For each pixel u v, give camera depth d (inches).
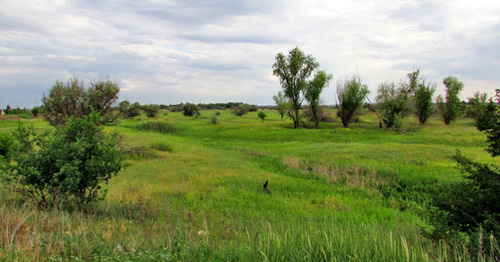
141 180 493.4
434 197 171.9
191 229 232.5
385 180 519.2
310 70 2172.7
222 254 143.4
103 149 278.4
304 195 446.6
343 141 1413.6
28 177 245.0
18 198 247.1
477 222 151.3
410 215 350.6
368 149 874.1
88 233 173.8
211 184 480.7
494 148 161.3
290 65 2126.0
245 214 327.0
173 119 3324.3
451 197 164.7
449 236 152.0
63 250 127.9
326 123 2453.2
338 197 434.6
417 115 2207.2
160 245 141.0
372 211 374.6
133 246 142.4
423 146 918.4
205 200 387.2
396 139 1306.6
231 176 553.6
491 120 158.4
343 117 2133.4
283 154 865.5
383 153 781.9
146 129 2071.9
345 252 133.3
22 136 257.6
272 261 129.5
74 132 279.9
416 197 442.9
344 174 573.3
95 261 122.6
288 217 309.7
